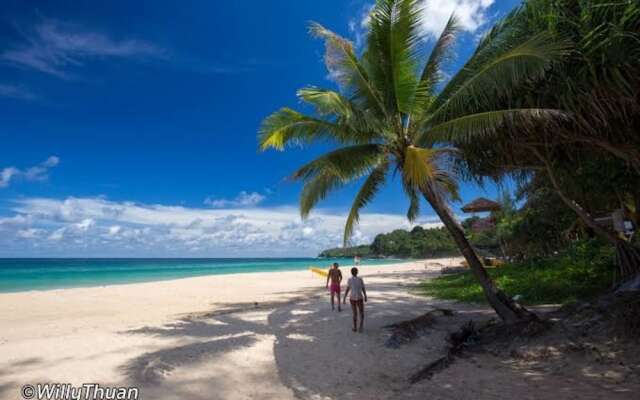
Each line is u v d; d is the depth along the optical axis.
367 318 10.10
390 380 5.50
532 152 8.25
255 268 65.31
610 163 9.27
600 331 6.08
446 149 7.01
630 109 6.13
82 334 8.47
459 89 7.15
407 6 7.50
